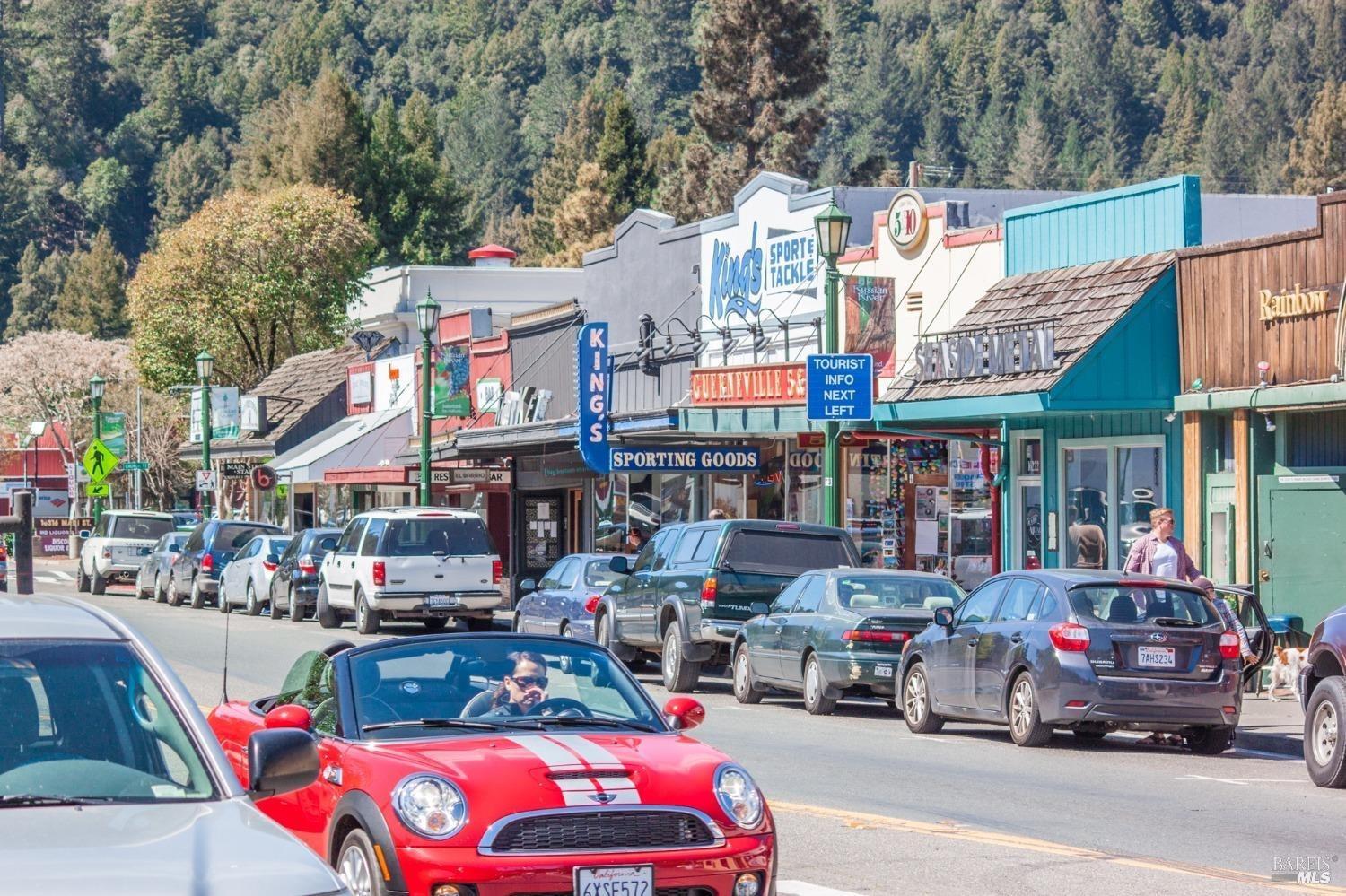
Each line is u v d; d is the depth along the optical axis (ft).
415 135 428.15
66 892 19.30
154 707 25.29
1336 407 83.92
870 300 115.96
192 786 24.02
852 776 60.34
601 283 164.76
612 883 30.94
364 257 286.66
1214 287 91.76
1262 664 83.41
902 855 45.32
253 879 20.21
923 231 117.60
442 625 139.13
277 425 244.63
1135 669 66.33
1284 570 88.12
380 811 32.01
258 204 278.67
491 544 132.57
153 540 198.08
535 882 30.68
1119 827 49.88
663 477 151.12
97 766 23.95
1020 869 43.37
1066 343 95.25
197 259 274.77
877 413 105.70
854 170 278.26
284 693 42.39
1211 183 626.23
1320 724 58.23
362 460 210.79
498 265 283.79
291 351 280.31
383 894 31.40
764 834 32.53
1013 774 61.11
